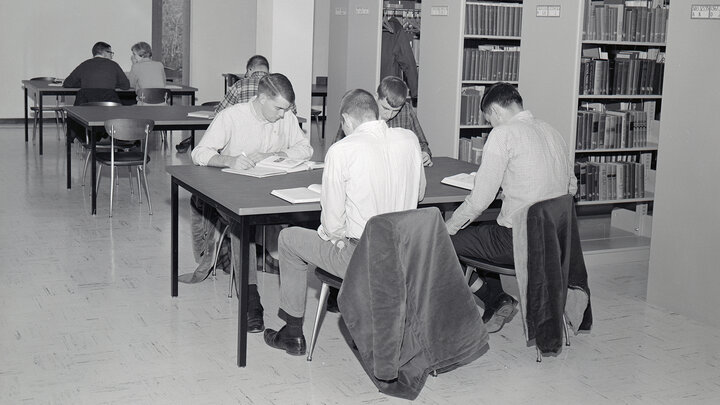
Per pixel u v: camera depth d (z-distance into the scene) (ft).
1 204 24.71
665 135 17.03
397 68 29.43
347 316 12.15
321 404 12.31
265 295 17.35
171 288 16.94
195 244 17.84
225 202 13.41
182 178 15.44
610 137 22.36
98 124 23.35
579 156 24.04
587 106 22.88
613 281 19.33
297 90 29.89
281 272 13.91
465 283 12.75
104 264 19.07
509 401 12.62
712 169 16.22
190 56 46.50
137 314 15.85
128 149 27.76
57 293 16.92
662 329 16.11
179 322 15.49
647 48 24.58
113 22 44.04
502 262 14.37
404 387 12.55
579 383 13.38
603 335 15.64
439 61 24.77
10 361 13.43
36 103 35.88
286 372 13.43
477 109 24.54
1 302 16.25
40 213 23.81
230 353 14.11
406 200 13.04
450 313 12.66
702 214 16.47
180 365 13.52
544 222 13.50
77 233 21.75
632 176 22.74
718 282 16.28
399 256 11.82
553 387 13.19
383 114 17.38
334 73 32.99
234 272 16.84
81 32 43.50
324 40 46.57
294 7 29.35
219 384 12.87
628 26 22.17
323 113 40.24
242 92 23.20
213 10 46.06
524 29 21.94
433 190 15.17
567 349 14.84
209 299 16.85
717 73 15.98
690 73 16.44
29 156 33.04
